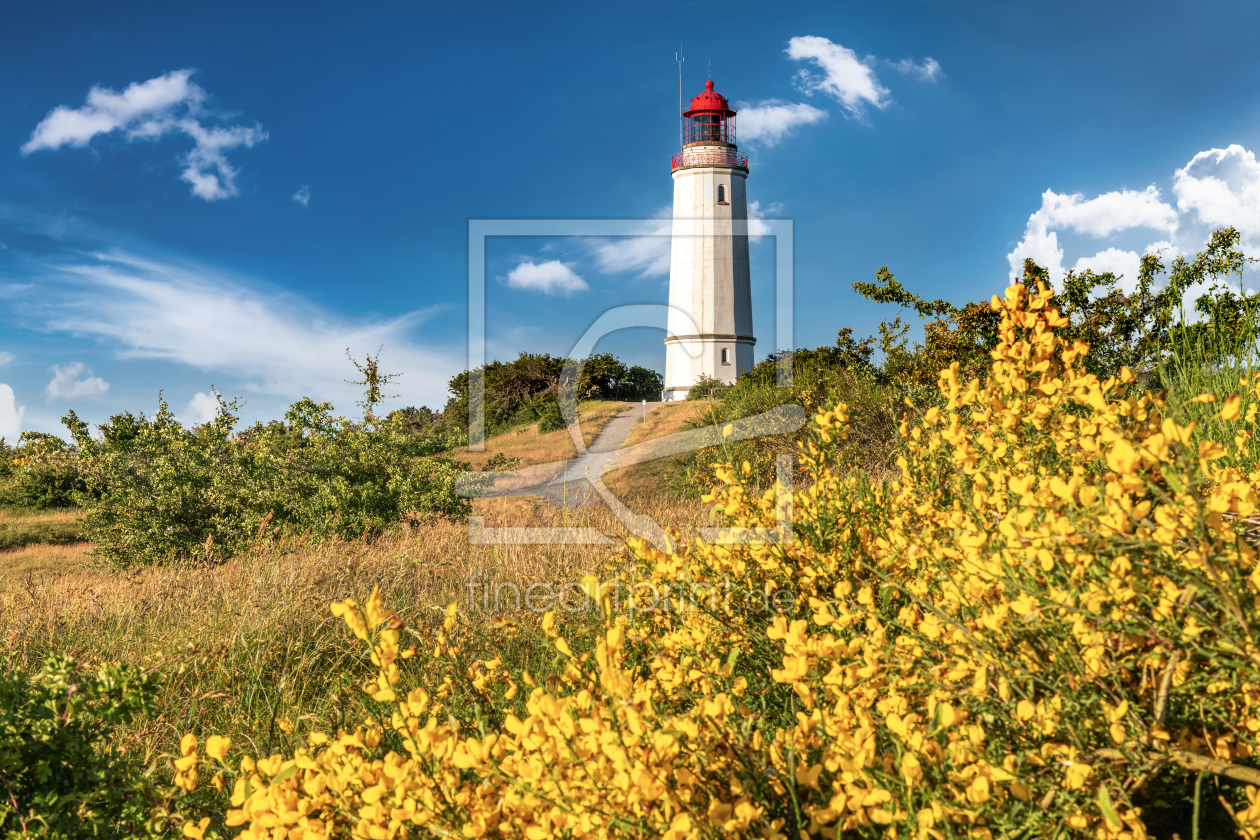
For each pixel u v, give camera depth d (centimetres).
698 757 131
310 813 144
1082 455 200
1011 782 124
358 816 140
